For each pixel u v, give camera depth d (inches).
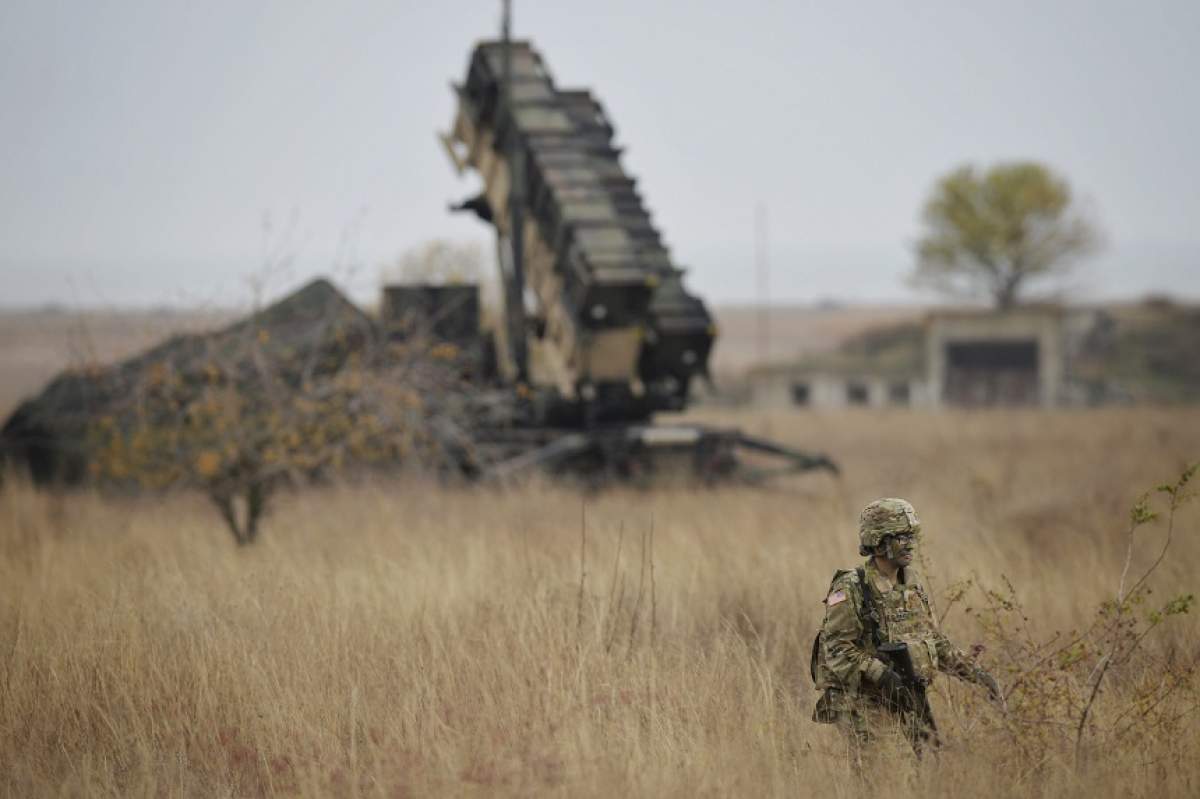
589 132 3848.4
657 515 2375.7
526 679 1131.3
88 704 1104.2
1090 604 1473.9
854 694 924.6
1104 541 1871.3
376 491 2519.7
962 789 879.7
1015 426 5920.3
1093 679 1074.1
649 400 3553.2
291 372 2393.0
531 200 3585.1
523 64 3752.5
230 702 1098.7
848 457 4303.6
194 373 2269.9
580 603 1300.4
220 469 2153.1
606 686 1093.1
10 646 1234.0
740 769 924.6
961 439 5088.6
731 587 1526.8
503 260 3777.1
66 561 1784.0
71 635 1248.8
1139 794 892.0
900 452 4466.0
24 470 2955.2
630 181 3782.0
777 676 1184.8
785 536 1924.2
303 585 1441.9
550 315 3494.1
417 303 3420.3
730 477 3316.9
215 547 2015.3
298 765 976.9
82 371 2282.2
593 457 3366.1
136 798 942.4
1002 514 2393.0
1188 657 1214.3
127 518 2431.1
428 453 2716.5
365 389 2354.8
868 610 930.7
